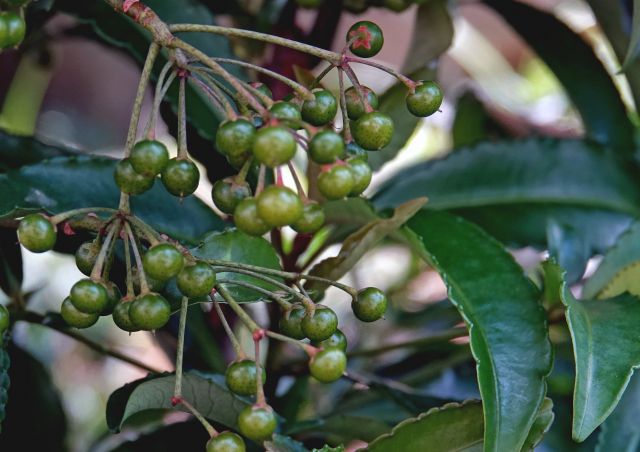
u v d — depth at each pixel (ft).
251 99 1.12
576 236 1.51
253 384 1.16
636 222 1.43
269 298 1.28
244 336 1.74
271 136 1.09
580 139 1.61
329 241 1.49
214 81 1.17
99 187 1.36
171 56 1.15
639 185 1.61
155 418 1.53
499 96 2.58
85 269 1.17
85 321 1.15
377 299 1.21
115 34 1.41
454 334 1.52
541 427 1.22
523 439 1.19
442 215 1.37
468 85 2.07
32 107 1.88
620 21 1.53
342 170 1.12
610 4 1.53
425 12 1.49
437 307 1.73
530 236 1.59
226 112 1.13
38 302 2.53
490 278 1.29
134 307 1.13
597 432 1.44
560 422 1.47
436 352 1.63
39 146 1.43
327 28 1.54
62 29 1.63
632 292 1.40
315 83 1.23
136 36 1.42
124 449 1.44
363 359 1.80
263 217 1.10
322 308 1.18
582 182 1.60
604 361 1.21
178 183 1.15
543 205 1.59
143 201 1.40
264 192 1.10
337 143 1.12
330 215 1.44
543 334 1.25
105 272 1.16
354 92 1.21
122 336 2.67
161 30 1.14
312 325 1.18
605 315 1.27
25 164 1.42
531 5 1.69
